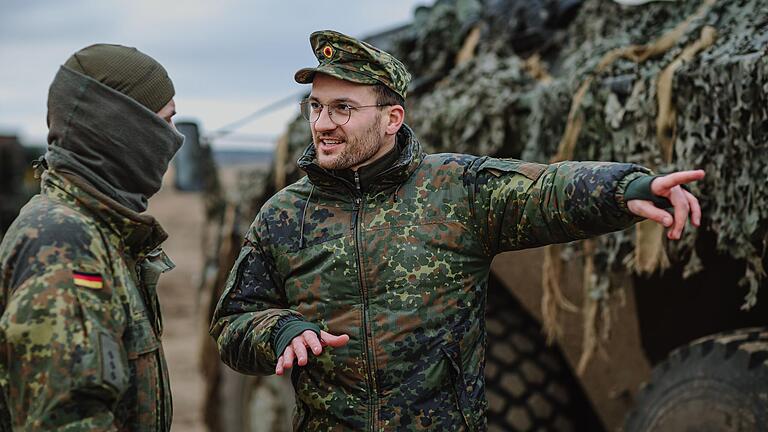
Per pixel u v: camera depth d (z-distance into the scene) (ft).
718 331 9.51
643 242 8.77
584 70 9.55
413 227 6.60
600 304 9.73
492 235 6.68
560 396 11.59
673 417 8.70
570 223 6.18
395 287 6.53
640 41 9.72
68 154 5.91
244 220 18.58
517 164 6.60
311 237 6.75
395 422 6.49
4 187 59.26
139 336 5.88
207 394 19.76
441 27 14.30
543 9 12.84
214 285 19.45
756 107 7.48
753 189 7.54
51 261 5.42
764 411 7.80
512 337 11.74
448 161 6.79
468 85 11.71
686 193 5.80
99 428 5.32
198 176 17.12
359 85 6.55
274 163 16.06
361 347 6.53
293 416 7.12
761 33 8.09
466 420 6.54
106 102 5.92
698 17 9.04
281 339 6.22
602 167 6.07
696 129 8.23
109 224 5.87
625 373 10.29
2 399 5.69
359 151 6.57
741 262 8.84
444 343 6.54
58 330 5.29
